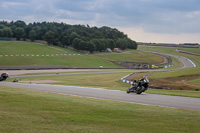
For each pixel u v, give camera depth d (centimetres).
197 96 1877
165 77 4403
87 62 12631
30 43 17100
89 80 4966
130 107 1270
